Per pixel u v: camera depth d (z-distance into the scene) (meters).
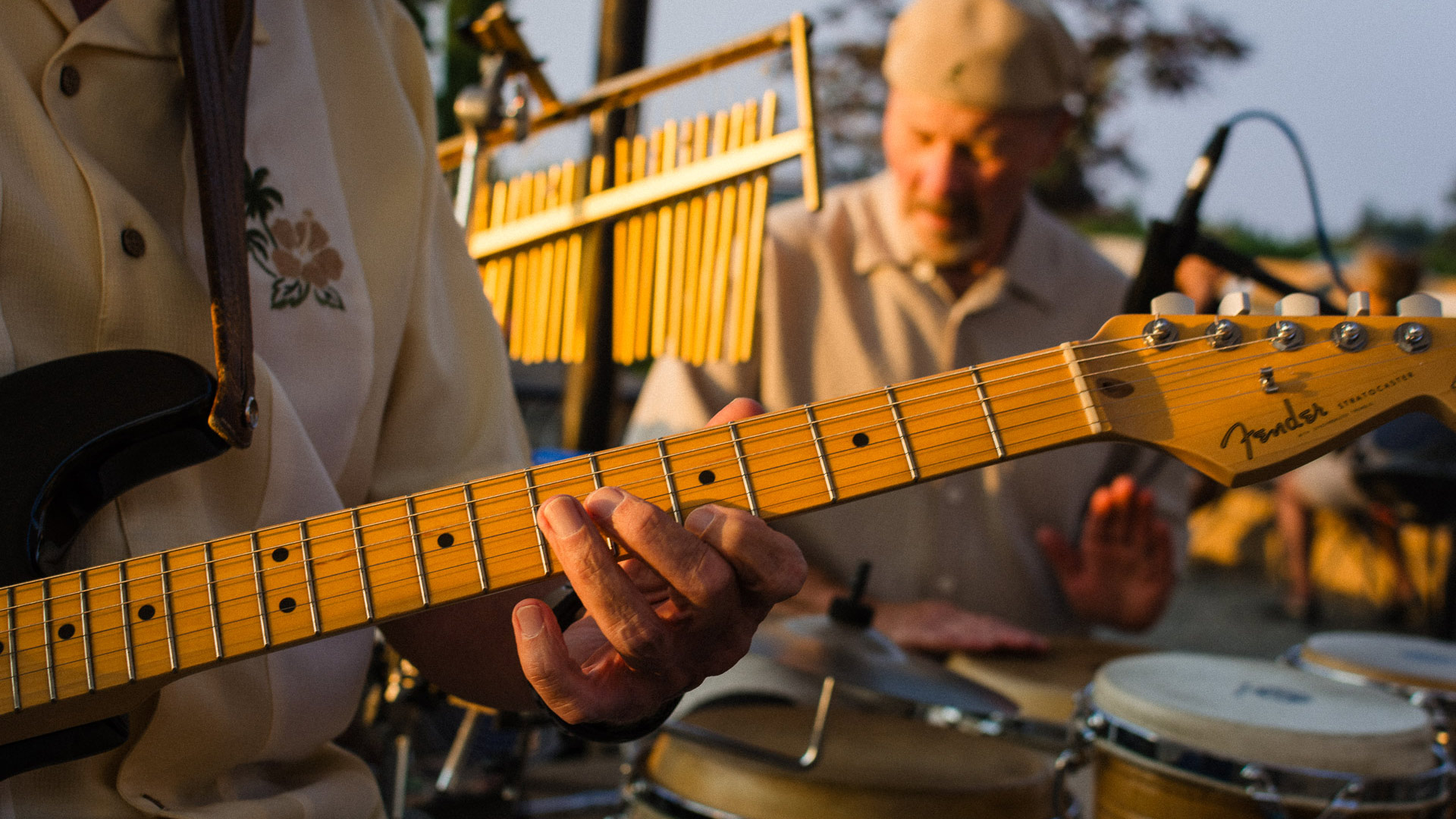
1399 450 4.42
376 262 1.01
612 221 1.53
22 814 0.80
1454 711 1.62
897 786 1.28
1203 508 4.64
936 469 0.78
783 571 0.74
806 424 0.79
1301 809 1.19
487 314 1.13
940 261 2.21
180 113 0.91
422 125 1.09
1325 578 5.74
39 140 0.82
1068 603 2.24
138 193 0.89
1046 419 0.77
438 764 1.88
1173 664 1.51
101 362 0.82
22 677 0.80
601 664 0.82
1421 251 5.65
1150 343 0.77
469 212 1.55
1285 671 1.52
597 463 0.80
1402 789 1.21
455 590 0.80
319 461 0.92
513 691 0.99
